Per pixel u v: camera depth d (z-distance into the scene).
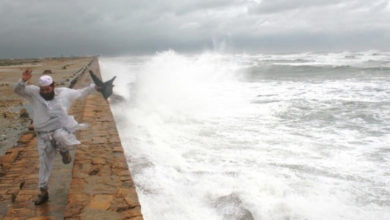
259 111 12.04
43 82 3.50
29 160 5.62
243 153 7.39
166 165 6.61
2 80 18.94
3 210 3.94
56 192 4.35
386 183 5.87
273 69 29.14
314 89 17.06
